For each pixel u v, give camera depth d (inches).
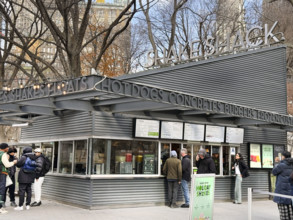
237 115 402.0
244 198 505.0
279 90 577.6
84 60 1201.4
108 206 388.2
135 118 415.5
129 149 416.8
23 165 373.7
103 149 398.3
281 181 312.7
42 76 695.7
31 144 517.7
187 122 454.0
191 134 458.0
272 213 400.2
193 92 473.7
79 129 415.5
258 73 553.3
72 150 426.3
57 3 586.9
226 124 497.0
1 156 335.9
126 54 1272.1
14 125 495.8
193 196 278.8
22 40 719.7
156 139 432.1
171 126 441.4
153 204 420.5
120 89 291.1
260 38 604.4
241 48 545.3
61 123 455.2
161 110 426.6
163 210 390.0
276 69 579.5
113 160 402.9
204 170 424.8
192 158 463.8
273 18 1216.2
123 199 399.9
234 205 458.0
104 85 279.4
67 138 434.3
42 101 351.6
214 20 1185.4
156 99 319.9
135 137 415.2
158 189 428.5
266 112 438.6
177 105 338.3
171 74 453.7
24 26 1107.3
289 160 316.2
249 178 519.5
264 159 537.3
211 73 495.5
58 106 362.3
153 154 434.0
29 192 377.7
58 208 387.2
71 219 324.2
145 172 423.8
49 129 481.1
